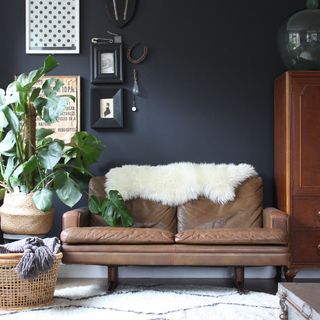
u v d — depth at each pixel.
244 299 3.60
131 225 4.06
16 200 3.92
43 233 4.01
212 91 4.67
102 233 3.69
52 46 4.64
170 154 4.67
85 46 4.66
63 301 3.55
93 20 4.66
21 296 3.35
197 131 4.67
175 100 4.67
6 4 4.66
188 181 4.30
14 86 3.91
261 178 4.39
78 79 4.62
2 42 4.65
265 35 4.66
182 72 4.67
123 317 3.14
